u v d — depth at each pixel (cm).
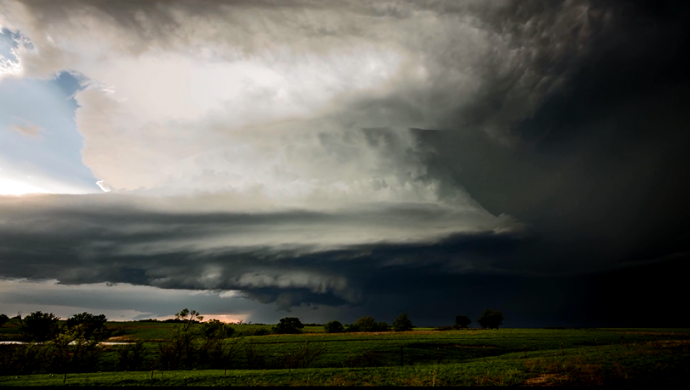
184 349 5669
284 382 3394
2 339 9650
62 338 5234
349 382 3250
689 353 3784
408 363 5838
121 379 3816
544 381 2998
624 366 3250
